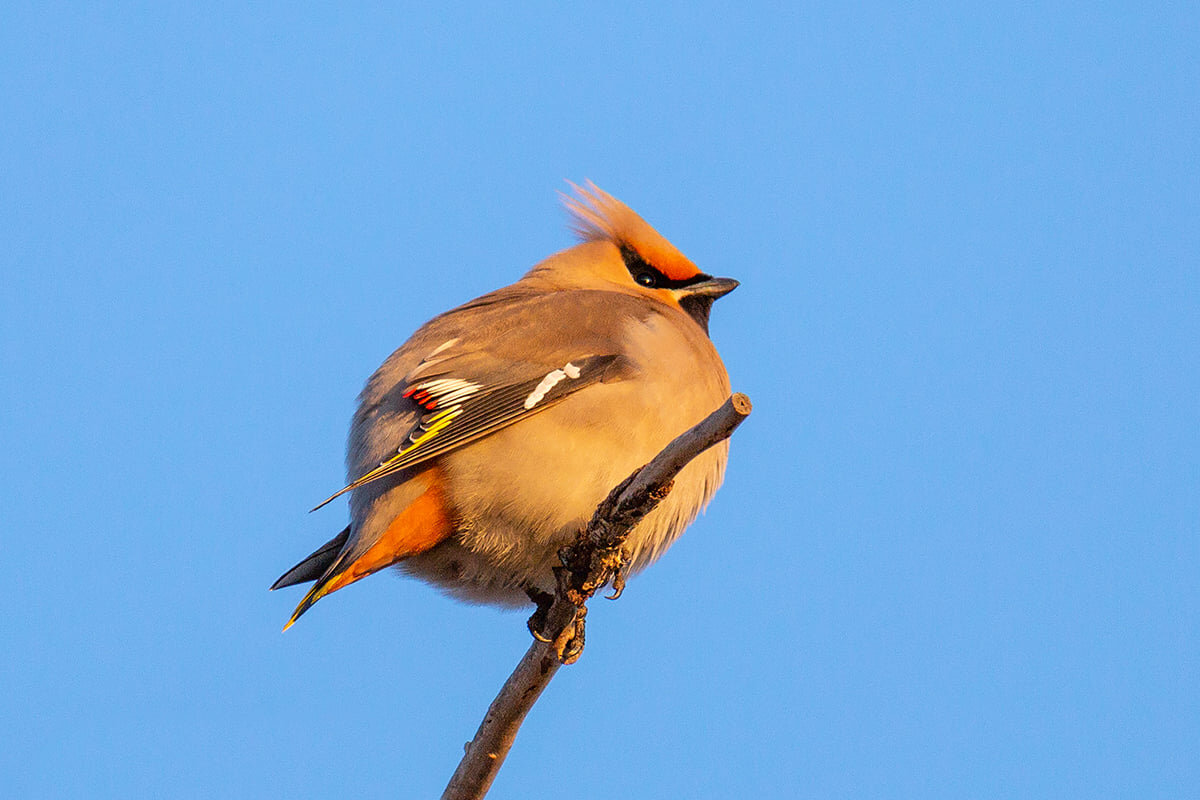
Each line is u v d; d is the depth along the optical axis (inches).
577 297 462.9
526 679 380.5
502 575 442.3
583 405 425.7
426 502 416.5
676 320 472.1
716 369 469.7
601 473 424.2
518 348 432.8
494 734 382.6
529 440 418.9
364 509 423.8
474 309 473.4
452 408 419.2
